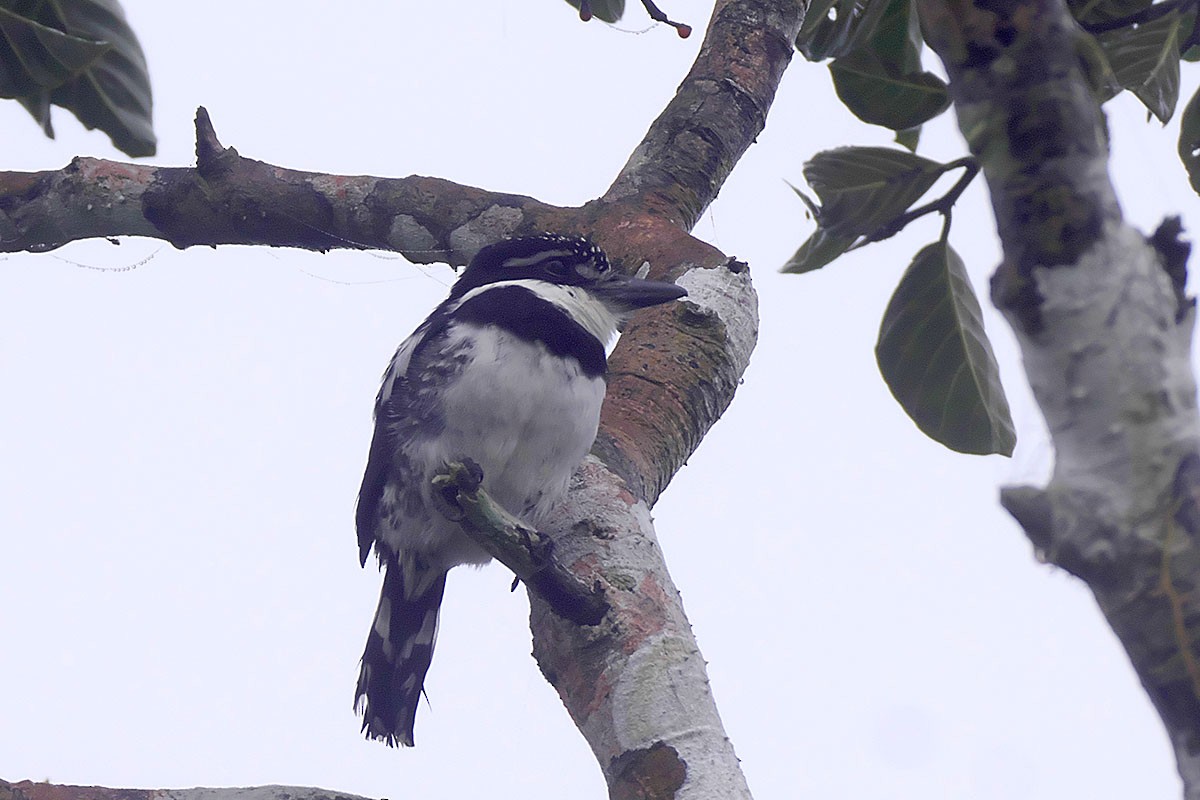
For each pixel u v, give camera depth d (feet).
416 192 34.47
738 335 29.12
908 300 22.22
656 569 22.29
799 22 37.17
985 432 23.09
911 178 17.30
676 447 27.04
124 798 20.40
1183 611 10.05
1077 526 10.46
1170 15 18.98
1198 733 9.97
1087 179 10.80
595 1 30.68
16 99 21.12
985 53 11.04
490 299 28.17
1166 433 10.36
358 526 30.32
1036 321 10.80
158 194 34.99
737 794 18.29
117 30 21.39
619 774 19.01
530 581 20.31
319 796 20.27
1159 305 10.62
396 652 30.09
